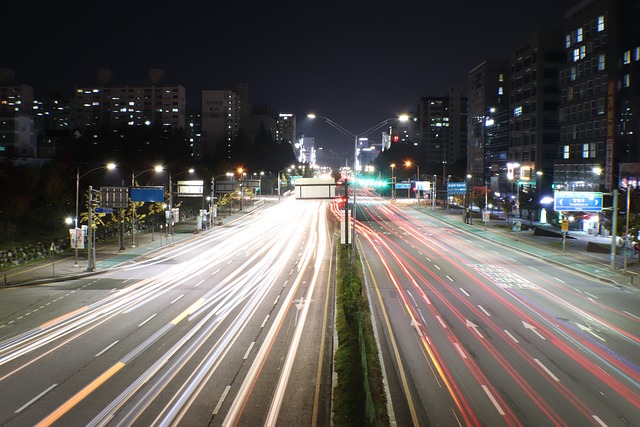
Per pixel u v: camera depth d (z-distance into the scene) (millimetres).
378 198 172875
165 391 20922
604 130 93375
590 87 97812
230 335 29000
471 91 176375
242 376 22609
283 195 182500
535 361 25000
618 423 18531
